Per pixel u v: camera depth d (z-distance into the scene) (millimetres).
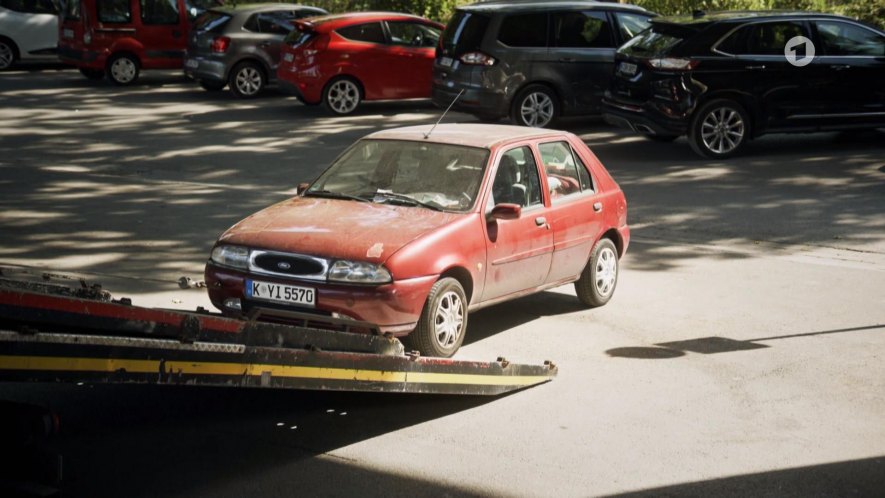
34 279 9086
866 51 16406
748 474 5848
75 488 5391
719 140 15984
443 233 7477
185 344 4852
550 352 8047
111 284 9344
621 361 7852
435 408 6867
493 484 5641
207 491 5422
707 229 12031
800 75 16062
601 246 9234
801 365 7785
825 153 16516
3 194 13250
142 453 5906
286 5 22844
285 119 19531
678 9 25047
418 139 8469
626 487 5641
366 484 5590
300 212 7816
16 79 24891
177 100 21891
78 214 12227
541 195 8523
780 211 12844
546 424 6582
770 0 25188
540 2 18094
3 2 26469
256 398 6969
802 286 9945
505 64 17672
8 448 4352
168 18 24047
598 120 19891
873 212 12781
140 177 14531
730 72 15820
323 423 6520
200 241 11062
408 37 20453
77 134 17781
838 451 6211
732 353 8047
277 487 5508
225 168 15172
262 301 7273
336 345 6016
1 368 4023
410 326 7238
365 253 7137
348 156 8539
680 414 6789
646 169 15289
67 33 24312
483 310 9211
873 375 7594
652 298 9555
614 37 18172
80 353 4328
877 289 9875
